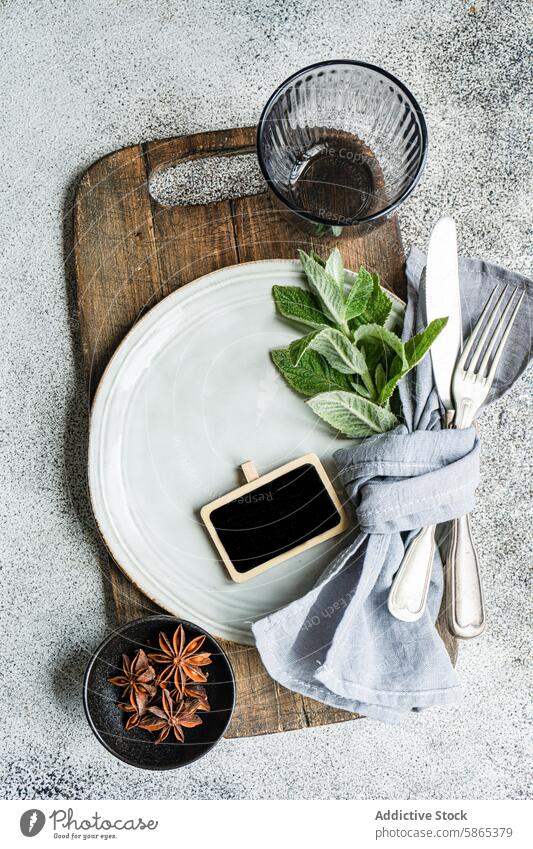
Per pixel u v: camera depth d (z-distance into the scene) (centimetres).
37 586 72
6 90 75
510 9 80
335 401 60
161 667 60
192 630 60
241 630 62
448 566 63
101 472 62
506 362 66
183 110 76
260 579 63
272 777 73
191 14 77
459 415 63
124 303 66
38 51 75
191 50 77
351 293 61
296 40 78
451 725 75
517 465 76
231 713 58
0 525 72
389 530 59
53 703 71
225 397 65
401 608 61
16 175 74
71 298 73
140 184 66
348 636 60
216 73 77
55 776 71
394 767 74
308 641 61
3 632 71
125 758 57
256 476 62
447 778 74
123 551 62
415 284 66
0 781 71
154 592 62
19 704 71
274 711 63
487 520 76
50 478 73
